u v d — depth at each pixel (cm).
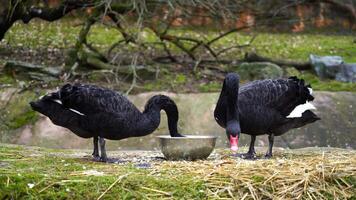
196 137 648
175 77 1217
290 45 1574
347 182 561
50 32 1540
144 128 647
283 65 1312
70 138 1028
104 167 595
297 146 1012
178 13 1628
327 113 1074
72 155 696
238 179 544
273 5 1622
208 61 1339
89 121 633
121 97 643
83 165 602
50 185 530
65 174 558
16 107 1074
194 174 562
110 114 629
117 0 1223
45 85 1136
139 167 596
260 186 539
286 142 1020
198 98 1098
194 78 1230
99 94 633
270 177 545
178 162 610
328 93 1123
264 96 664
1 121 1055
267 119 664
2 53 1333
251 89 668
